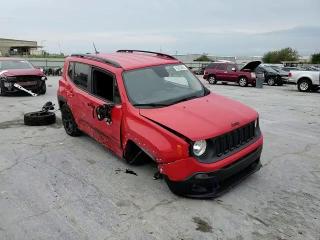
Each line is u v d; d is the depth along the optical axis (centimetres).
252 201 446
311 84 1938
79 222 402
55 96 1479
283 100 1475
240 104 532
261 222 397
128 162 542
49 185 504
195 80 598
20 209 434
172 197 458
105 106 548
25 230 388
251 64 2241
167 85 552
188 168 418
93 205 442
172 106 493
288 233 375
